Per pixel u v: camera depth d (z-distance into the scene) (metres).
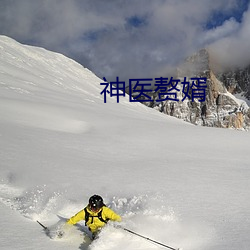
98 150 17.08
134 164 14.05
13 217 6.57
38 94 45.81
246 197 9.01
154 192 9.27
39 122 25.72
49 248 5.28
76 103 46.00
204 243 5.69
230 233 6.14
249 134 27.75
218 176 11.95
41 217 6.94
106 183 10.22
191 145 21.16
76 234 6.02
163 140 22.41
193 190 9.66
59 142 17.78
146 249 5.38
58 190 9.02
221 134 26.36
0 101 30.06
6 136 17.20
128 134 24.25
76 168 12.06
